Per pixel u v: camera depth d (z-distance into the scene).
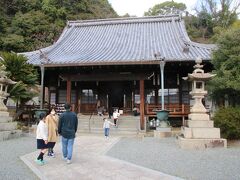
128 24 29.83
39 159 7.57
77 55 22.38
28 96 17.72
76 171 6.77
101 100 24.33
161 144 12.23
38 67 21.25
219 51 13.49
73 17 47.53
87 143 12.52
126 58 19.77
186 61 18.94
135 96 23.56
